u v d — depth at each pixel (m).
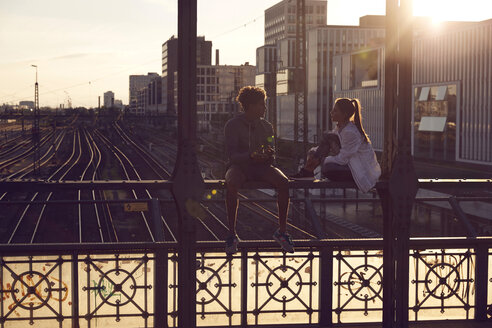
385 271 5.39
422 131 68.31
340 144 4.93
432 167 62.69
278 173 4.75
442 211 35.81
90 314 5.26
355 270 5.65
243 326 5.52
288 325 5.64
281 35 182.88
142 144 113.12
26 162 75.44
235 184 4.61
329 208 43.69
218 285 5.47
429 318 6.03
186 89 4.69
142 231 34.28
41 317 5.23
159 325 5.35
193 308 4.88
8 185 4.44
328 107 109.31
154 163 75.50
